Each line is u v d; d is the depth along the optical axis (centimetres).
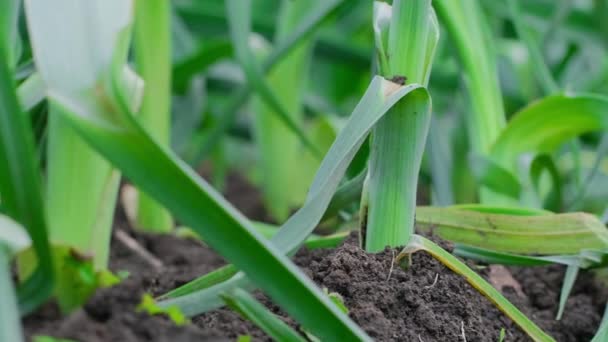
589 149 176
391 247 113
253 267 95
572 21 188
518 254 126
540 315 126
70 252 100
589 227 121
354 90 245
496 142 137
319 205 103
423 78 113
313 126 181
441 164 142
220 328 106
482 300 117
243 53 145
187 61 158
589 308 127
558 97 131
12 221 93
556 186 140
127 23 95
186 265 136
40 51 94
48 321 100
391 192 112
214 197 94
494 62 139
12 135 95
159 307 100
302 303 96
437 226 123
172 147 171
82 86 94
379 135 111
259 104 173
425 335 110
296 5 165
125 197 153
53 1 95
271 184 176
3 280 91
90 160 105
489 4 183
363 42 241
